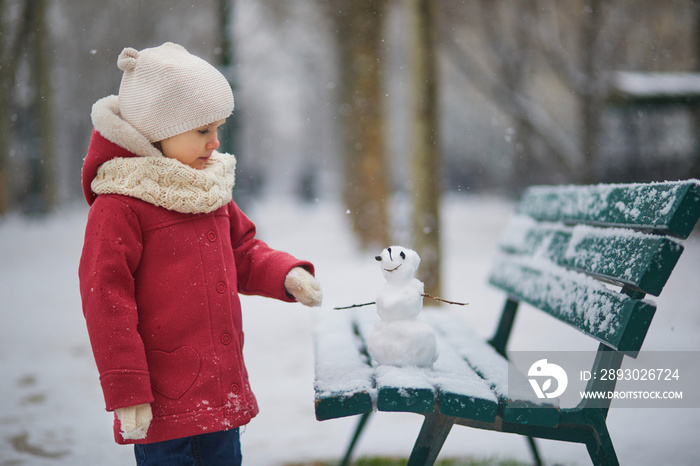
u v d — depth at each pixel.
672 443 3.15
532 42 16.02
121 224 2.13
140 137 2.16
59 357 5.39
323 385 2.13
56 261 12.07
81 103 26.05
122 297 2.08
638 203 2.33
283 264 2.46
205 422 2.13
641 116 16.12
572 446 3.32
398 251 2.28
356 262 11.51
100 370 2.00
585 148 15.66
